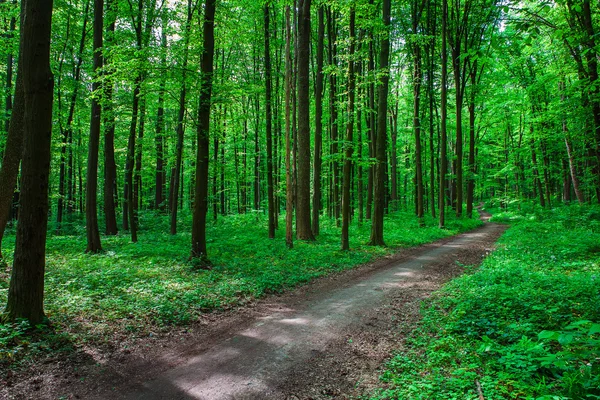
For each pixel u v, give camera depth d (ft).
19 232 19.33
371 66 71.20
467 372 13.64
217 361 17.21
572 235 45.21
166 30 48.16
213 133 56.75
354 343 19.07
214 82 40.60
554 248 39.09
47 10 19.44
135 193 70.90
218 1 48.32
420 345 18.03
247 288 29.35
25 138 19.36
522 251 40.04
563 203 82.12
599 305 18.28
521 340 14.53
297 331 21.03
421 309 23.97
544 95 70.54
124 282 29.14
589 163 61.62
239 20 62.69
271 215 58.80
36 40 19.08
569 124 60.85
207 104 37.32
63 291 25.71
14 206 69.97
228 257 42.47
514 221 87.35
